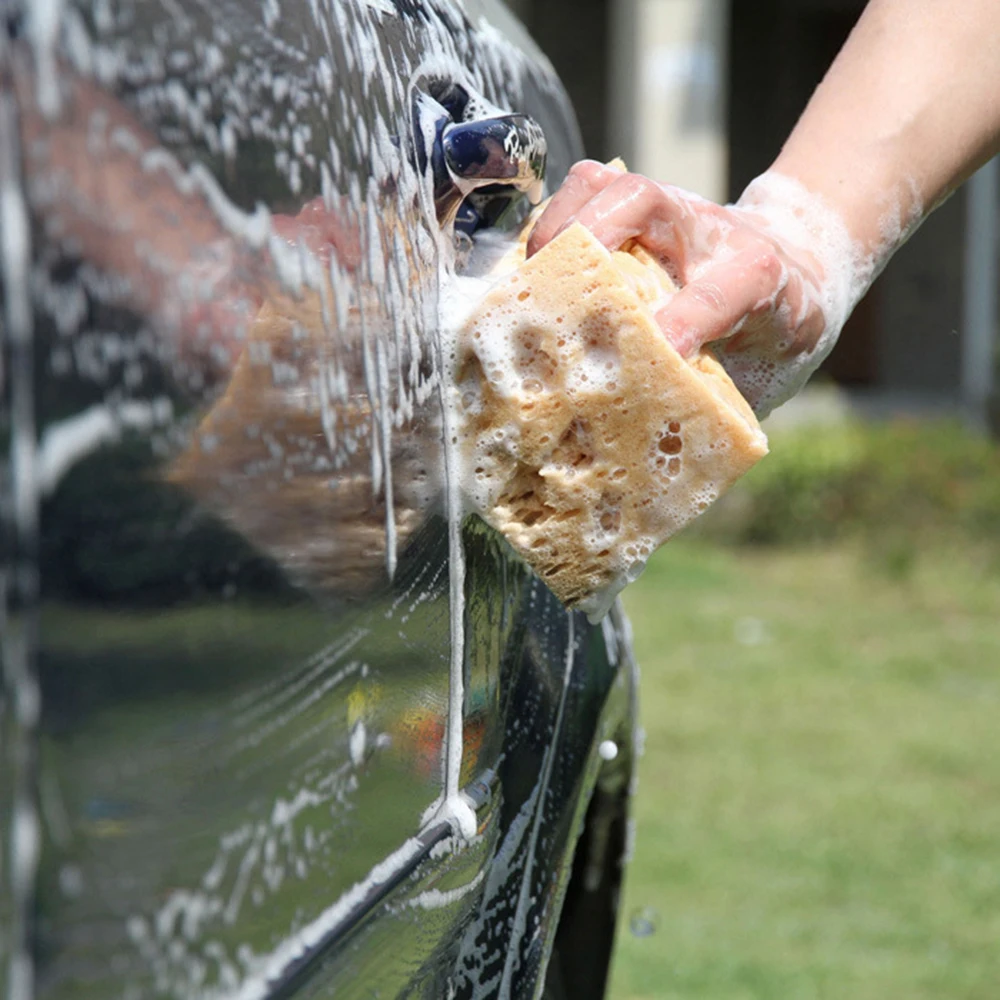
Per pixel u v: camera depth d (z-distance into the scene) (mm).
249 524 1168
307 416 1210
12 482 1061
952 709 5488
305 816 1200
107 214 1104
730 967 3215
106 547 1095
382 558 1268
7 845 1059
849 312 1544
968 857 3936
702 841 4008
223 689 1149
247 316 1174
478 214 1444
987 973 3246
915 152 1589
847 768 4699
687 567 8148
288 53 1222
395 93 1323
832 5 12273
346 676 1233
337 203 1245
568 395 1347
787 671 6000
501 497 1368
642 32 8914
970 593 7762
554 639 1566
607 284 1338
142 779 1108
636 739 1827
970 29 1632
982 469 8875
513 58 1655
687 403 1349
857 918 3533
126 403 1106
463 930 1388
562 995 1870
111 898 1096
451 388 1354
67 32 1093
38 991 1069
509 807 1453
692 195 1456
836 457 8852
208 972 1140
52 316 1077
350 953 1234
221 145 1167
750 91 12305
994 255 10570
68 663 1079
